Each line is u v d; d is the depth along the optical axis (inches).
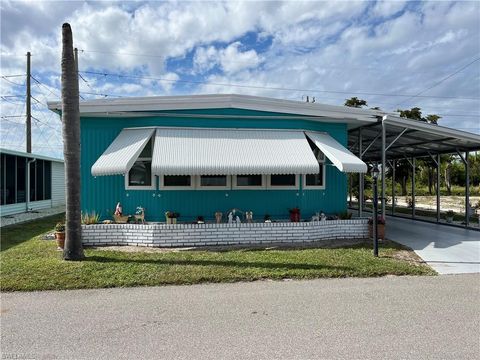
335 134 602.2
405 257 431.5
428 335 222.5
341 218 566.3
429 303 280.2
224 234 489.1
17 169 888.3
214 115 542.9
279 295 297.0
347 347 206.4
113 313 256.5
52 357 195.2
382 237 539.5
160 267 366.9
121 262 385.7
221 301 282.2
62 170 1194.6
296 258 408.5
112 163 466.9
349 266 379.6
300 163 500.7
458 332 227.1
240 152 505.7
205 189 542.9
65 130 398.0
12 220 768.3
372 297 293.3
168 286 321.7
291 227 506.9
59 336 220.2
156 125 530.3
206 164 476.4
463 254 456.1
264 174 536.7
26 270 354.9
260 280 339.6
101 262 385.1
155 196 529.7
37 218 826.8
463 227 696.4
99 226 479.5
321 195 584.7
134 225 478.9
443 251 473.1
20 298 288.7
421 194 1996.8
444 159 1838.1
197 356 196.2
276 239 503.2
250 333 224.7
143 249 455.5
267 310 263.4
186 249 458.0
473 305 276.2
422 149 824.9
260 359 192.9
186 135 520.4
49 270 354.9
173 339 216.4
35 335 221.5
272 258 407.2
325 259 406.3
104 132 538.3
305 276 349.1
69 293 301.4
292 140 542.9
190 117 538.3
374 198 437.7
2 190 818.8
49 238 532.4
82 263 380.5
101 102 509.4
